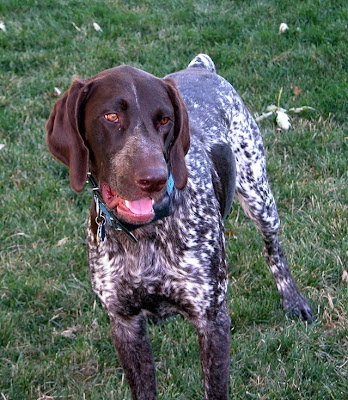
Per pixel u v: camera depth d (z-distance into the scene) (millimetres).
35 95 7789
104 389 4348
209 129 4516
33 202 6000
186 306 3811
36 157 6594
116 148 3297
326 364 4328
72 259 5426
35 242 5594
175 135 3543
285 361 4430
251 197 4961
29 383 4375
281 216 5723
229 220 5680
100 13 9656
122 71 3418
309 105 7117
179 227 3703
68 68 8281
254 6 9305
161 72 7992
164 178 3084
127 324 3916
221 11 9414
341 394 4113
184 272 3729
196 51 8398
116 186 3238
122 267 3754
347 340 4512
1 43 8891
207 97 4754
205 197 3918
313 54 7906
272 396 4141
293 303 4859
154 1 10047
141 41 8812
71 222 5742
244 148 4930
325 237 5383
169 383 4324
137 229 3645
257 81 7637
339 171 6207
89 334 4719
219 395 3814
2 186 6277
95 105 3344
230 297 4934
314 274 5082
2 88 7895
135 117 3291
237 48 8352
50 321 4902
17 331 4832
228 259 5266
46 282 5219
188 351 4535
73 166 3412
